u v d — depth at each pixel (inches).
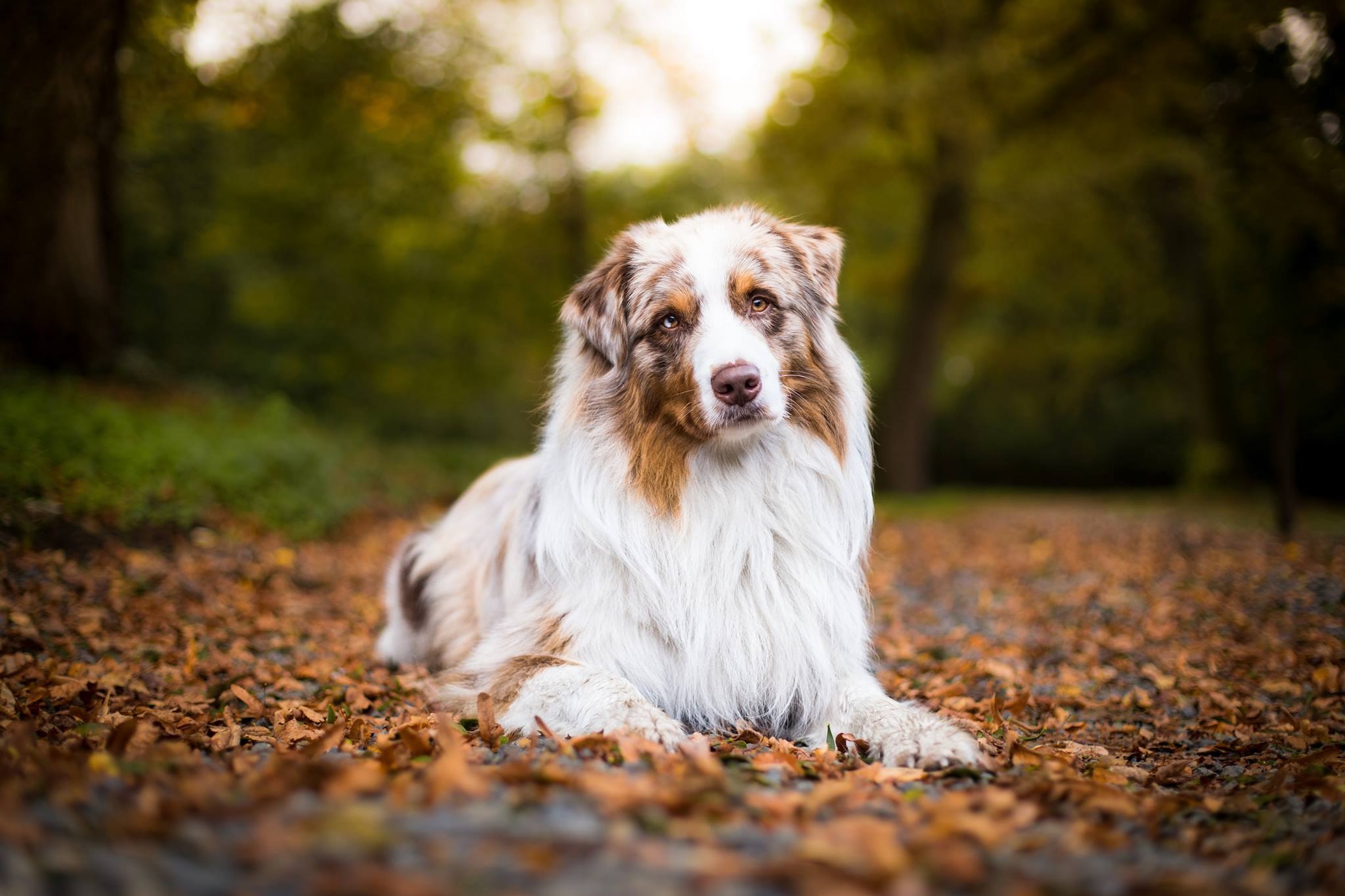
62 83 364.8
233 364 946.7
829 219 810.2
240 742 134.6
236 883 68.9
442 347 917.8
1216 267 919.0
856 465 161.5
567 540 152.8
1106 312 1106.7
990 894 74.7
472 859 74.7
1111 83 679.7
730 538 149.3
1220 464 823.1
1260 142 648.4
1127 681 200.4
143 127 732.7
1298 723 160.2
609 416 153.9
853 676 154.6
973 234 844.0
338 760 118.8
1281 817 109.2
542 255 822.5
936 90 649.0
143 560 264.5
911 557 410.3
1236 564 319.0
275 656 204.4
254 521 347.3
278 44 647.8
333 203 778.8
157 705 155.1
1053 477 1304.1
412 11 692.1
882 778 117.1
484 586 187.6
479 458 673.0
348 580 307.1
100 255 489.7
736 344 143.3
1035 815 100.7
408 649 214.7
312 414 915.4
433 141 753.6
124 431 350.9
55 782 91.9
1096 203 817.5
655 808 90.8
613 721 130.7
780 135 748.6
